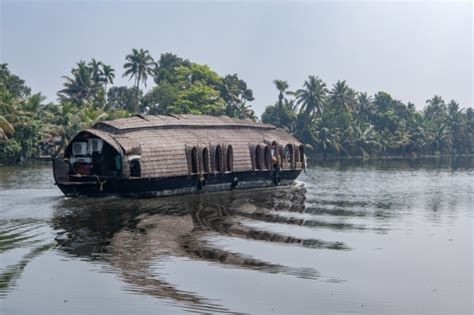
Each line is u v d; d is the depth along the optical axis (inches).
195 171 1434.5
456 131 6240.2
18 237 831.7
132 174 1285.7
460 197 1512.1
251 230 935.0
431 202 1387.8
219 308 557.0
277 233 914.1
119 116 3260.3
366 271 692.7
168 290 601.9
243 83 4463.6
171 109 3486.7
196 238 853.2
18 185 1604.3
